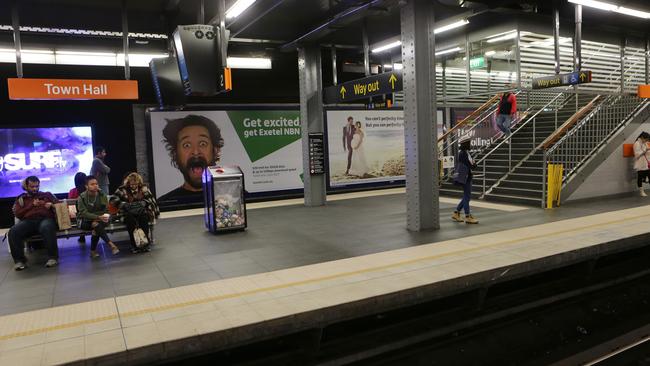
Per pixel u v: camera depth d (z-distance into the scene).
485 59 14.16
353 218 10.05
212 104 13.69
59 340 4.14
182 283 5.77
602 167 11.26
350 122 14.84
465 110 16.08
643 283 7.61
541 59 14.27
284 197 13.98
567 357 5.47
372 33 12.67
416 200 8.40
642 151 11.35
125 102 12.47
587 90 15.47
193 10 9.81
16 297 5.46
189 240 8.43
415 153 8.37
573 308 6.63
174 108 12.31
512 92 13.37
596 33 15.66
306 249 7.32
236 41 12.73
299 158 14.16
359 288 5.25
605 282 7.27
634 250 8.34
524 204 10.73
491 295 6.45
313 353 4.91
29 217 6.97
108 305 5.04
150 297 5.26
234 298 5.09
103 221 7.38
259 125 13.54
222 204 8.88
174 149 12.53
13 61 10.96
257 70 14.30
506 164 12.97
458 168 8.86
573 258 6.60
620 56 16.38
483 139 15.14
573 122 11.68
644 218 8.68
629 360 5.27
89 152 11.42
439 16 11.09
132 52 11.61
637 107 12.57
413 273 5.75
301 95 12.09
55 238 7.01
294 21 11.17
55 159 11.08
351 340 5.29
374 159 15.33
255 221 10.20
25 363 3.72
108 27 10.61
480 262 6.12
